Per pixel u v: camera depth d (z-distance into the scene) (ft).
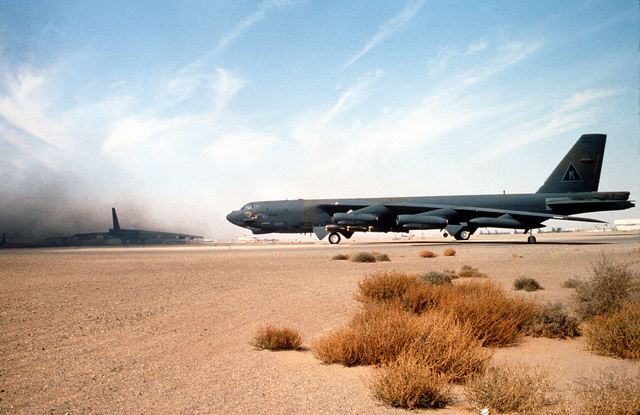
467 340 18.57
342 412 13.65
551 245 120.67
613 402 12.40
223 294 43.27
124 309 35.35
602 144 139.95
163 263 83.20
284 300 39.19
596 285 28.76
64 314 33.24
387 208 136.56
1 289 47.67
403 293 33.50
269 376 17.88
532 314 26.25
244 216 143.54
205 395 15.49
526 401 13.46
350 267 68.90
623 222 462.19
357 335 19.81
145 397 15.35
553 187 140.87
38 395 15.69
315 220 142.72
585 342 22.50
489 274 55.62
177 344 24.09
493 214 136.98
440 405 14.46
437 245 136.46
